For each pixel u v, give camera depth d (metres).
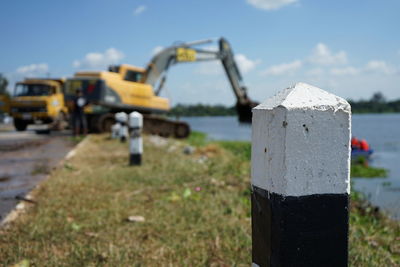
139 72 18.41
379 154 15.24
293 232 1.55
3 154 10.17
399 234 4.07
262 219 1.70
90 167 7.41
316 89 1.60
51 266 2.84
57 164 8.05
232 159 9.09
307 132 1.52
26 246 3.24
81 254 3.06
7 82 66.75
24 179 6.45
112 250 3.12
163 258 3.03
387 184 8.40
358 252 3.09
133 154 7.61
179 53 18.86
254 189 1.77
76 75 17.03
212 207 4.43
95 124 16.44
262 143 1.67
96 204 4.57
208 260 2.96
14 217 4.05
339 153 1.56
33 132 19.39
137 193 5.18
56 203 4.58
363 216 4.79
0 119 33.72
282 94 1.62
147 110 17.88
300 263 1.57
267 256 1.67
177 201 4.75
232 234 3.53
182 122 18.66
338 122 1.55
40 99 19.27
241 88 21.38
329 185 1.57
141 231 3.63
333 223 1.58
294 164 1.53
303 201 1.55
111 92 16.45
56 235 3.49
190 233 3.57
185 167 7.26
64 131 19.94
